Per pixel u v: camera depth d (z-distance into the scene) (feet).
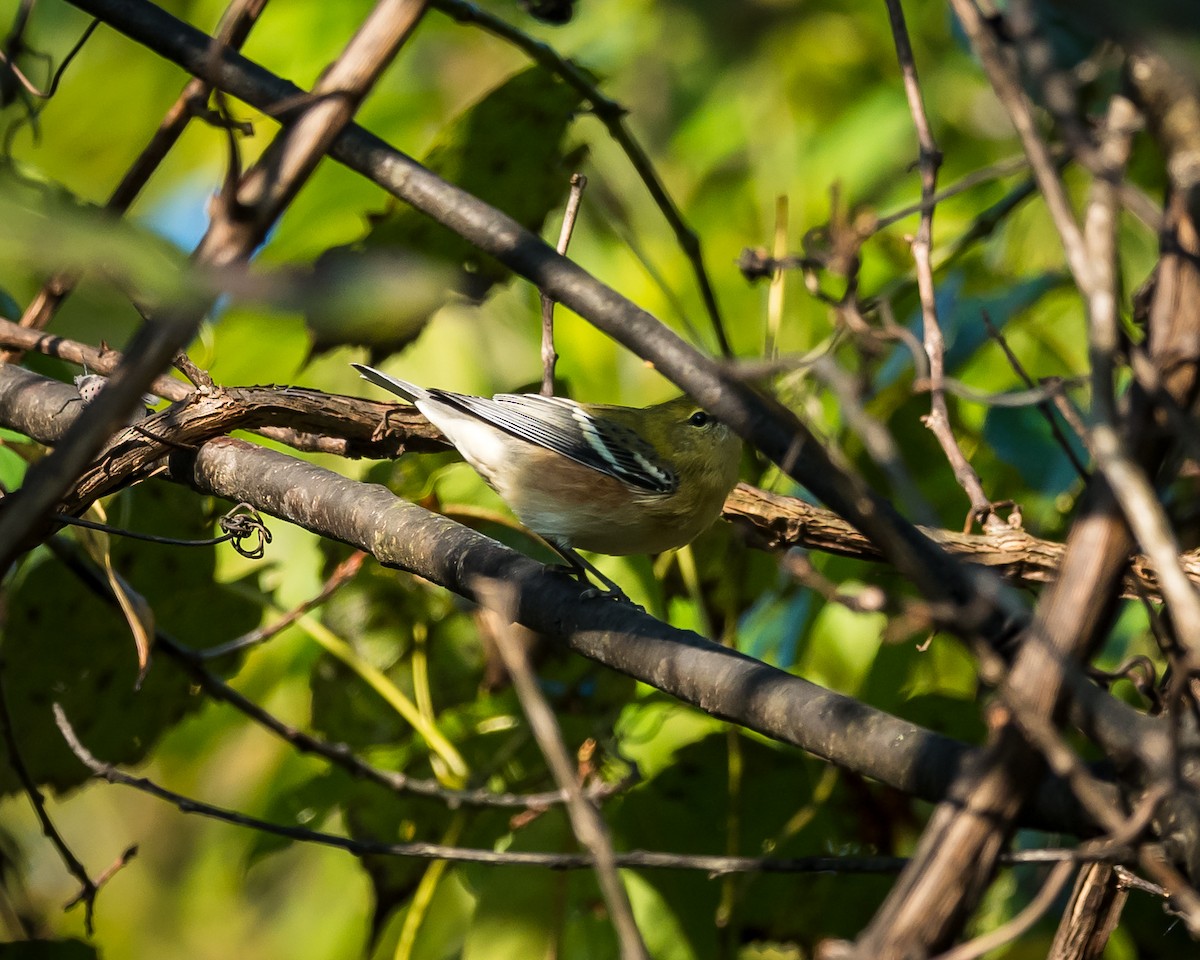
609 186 41.63
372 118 41.27
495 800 29.96
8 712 30.01
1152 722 14.85
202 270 6.00
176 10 40.68
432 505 34.24
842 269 18.02
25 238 5.48
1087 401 32.07
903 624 15.83
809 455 15.61
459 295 29.89
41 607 32.32
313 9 38.68
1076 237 13.12
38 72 41.83
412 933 31.60
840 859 20.13
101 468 25.36
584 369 39.27
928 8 42.11
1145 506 12.12
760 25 28.32
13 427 27.17
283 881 43.62
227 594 33.96
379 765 34.50
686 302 40.60
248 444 26.73
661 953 29.14
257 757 43.32
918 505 13.46
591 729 32.32
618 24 41.47
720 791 31.32
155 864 49.16
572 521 30.91
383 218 30.45
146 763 34.65
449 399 29.91
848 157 40.11
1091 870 21.11
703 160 41.11
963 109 41.37
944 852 12.71
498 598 13.14
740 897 30.01
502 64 42.39
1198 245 13.38
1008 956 28.81
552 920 29.09
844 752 18.24
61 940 28.32
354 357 36.86
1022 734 12.85
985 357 33.19
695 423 31.48
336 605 33.83
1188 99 13.16
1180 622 11.92
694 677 20.52
